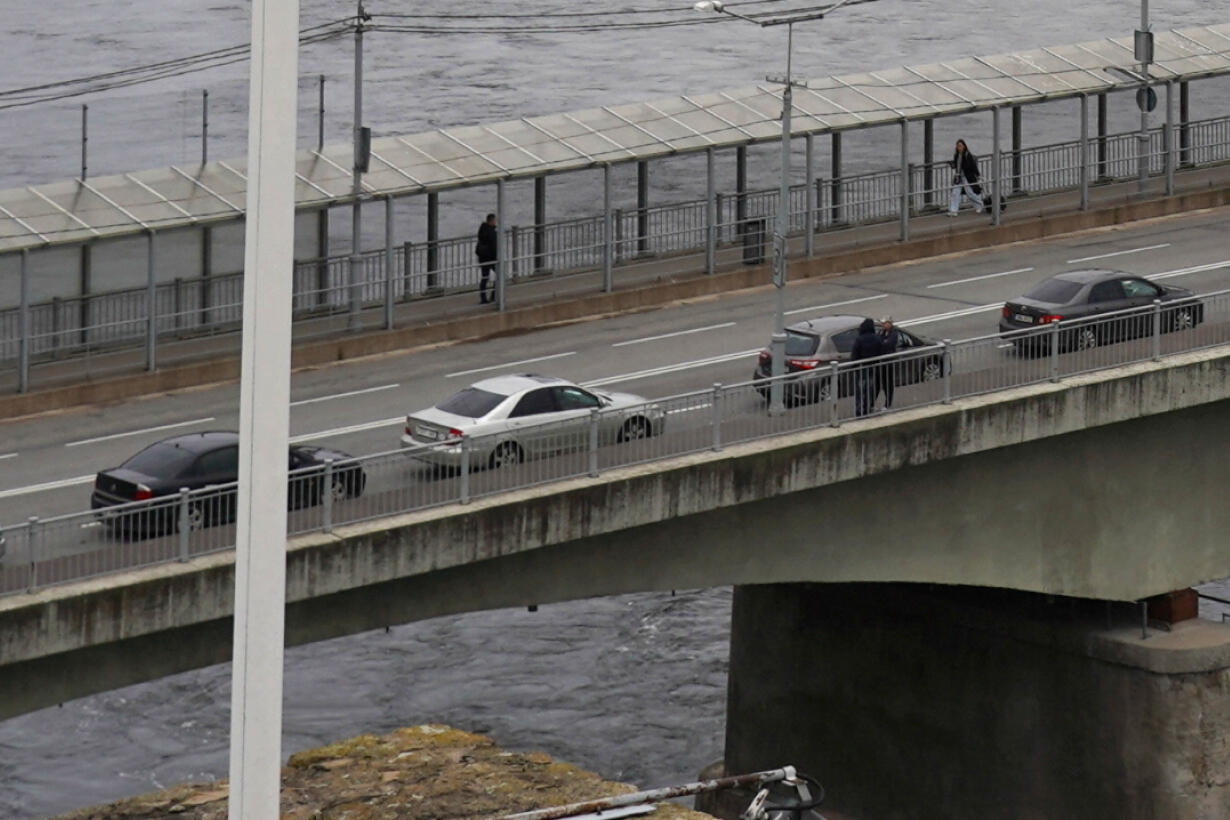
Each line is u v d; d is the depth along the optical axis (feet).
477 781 317.01
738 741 469.16
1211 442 434.71
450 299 520.42
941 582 408.05
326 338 484.33
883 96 571.28
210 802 319.06
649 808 301.22
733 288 537.24
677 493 362.12
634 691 502.79
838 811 456.86
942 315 496.64
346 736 474.90
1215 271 533.96
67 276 480.23
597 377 456.86
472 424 379.76
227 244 501.15
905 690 446.19
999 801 435.94
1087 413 406.00
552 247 602.85
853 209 629.51
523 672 510.17
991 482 408.05
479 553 343.87
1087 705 423.64
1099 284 462.60
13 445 414.82
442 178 500.74
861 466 381.19
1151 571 431.84
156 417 437.99
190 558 322.14
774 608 463.42
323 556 328.29
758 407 376.27
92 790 450.30
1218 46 635.25
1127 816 420.36
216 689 497.46
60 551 313.32
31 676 312.71
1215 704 419.95
